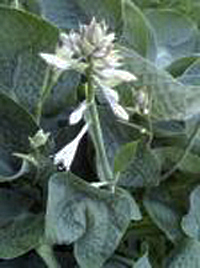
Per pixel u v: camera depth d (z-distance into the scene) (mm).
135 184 651
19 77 635
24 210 604
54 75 618
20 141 607
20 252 558
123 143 667
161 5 849
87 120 550
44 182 605
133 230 657
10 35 623
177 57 786
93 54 464
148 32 727
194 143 689
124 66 637
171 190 683
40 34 622
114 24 725
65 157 533
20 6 712
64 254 616
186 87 638
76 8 730
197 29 814
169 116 662
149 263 606
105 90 490
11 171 599
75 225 567
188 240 627
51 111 664
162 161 681
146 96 649
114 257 625
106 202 585
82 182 573
